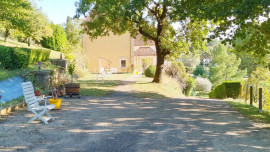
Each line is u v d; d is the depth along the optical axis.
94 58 36.28
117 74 31.11
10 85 12.65
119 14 14.13
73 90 13.95
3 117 8.51
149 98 15.20
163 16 18.89
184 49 19.47
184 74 28.33
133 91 17.38
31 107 8.34
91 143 6.25
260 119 9.63
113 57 36.22
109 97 14.76
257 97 20.31
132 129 7.71
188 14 11.29
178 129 7.85
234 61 54.16
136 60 40.44
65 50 29.52
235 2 9.38
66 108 10.83
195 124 8.62
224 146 6.26
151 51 41.12
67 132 7.16
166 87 21.14
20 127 7.44
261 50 12.77
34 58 19.53
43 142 6.20
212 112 11.05
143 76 28.72
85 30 19.78
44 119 8.01
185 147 6.11
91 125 8.07
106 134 7.09
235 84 19.28
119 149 5.85
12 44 30.06
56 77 17.91
